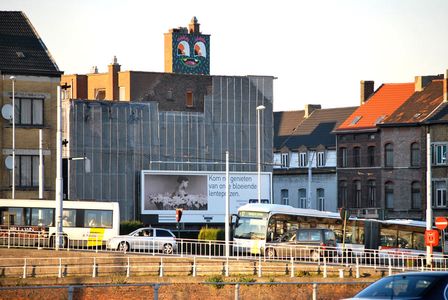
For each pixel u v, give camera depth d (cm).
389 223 6544
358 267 5016
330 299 4244
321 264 5162
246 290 4169
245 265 4950
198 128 8650
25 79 7181
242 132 8825
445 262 5372
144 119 8400
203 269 4922
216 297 4225
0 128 7094
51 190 7194
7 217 6278
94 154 8175
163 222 8319
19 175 7156
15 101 7162
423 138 9144
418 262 5672
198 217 8444
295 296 4178
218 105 8750
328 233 5778
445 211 8950
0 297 3806
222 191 8550
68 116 8088
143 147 8381
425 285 2256
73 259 4772
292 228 6294
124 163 8288
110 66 9081
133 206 8300
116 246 6106
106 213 6344
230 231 6488
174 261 4953
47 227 6275
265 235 6200
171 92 8619
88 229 6309
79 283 4353
